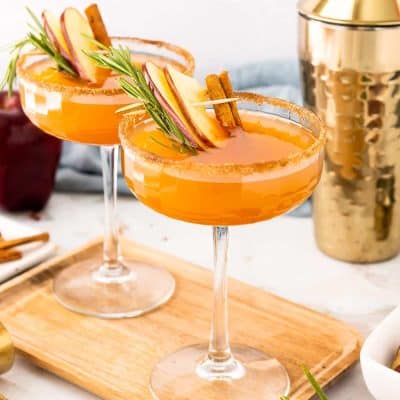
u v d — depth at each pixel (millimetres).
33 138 863
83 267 819
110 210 802
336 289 800
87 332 746
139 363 716
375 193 807
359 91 774
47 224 885
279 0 939
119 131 655
